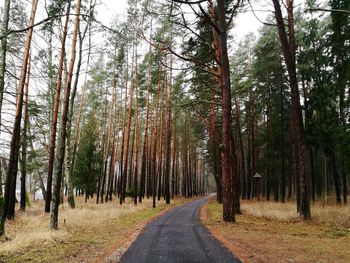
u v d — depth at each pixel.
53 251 9.45
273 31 31.72
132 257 8.26
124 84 37.78
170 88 33.84
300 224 15.49
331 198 34.62
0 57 11.85
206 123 34.59
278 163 37.97
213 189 145.12
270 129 39.53
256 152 48.81
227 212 16.16
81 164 33.38
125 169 34.31
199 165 88.25
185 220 17.59
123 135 34.62
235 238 10.84
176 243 10.15
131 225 15.95
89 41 23.16
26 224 15.98
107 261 7.88
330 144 27.83
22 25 17.41
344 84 17.92
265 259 7.73
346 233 12.08
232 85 31.23
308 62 29.19
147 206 30.58
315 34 28.02
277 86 34.97
